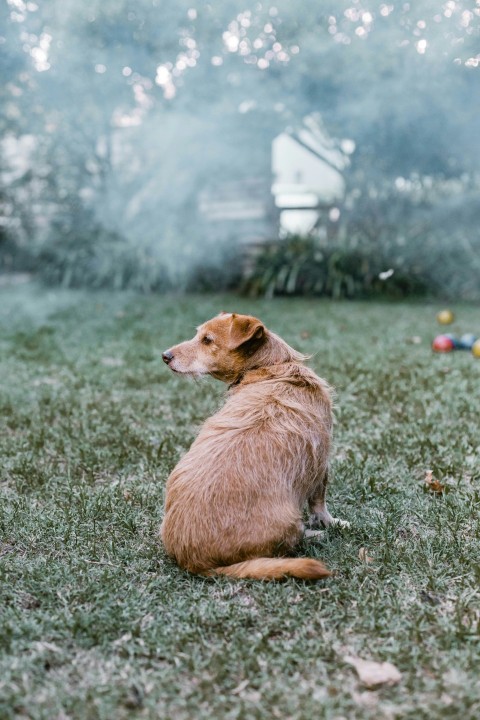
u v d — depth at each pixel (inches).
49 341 294.4
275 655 79.9
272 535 94.7
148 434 165.8
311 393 110.6
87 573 99.6
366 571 99.1
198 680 76.4
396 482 134.5
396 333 311.3
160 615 88.5
